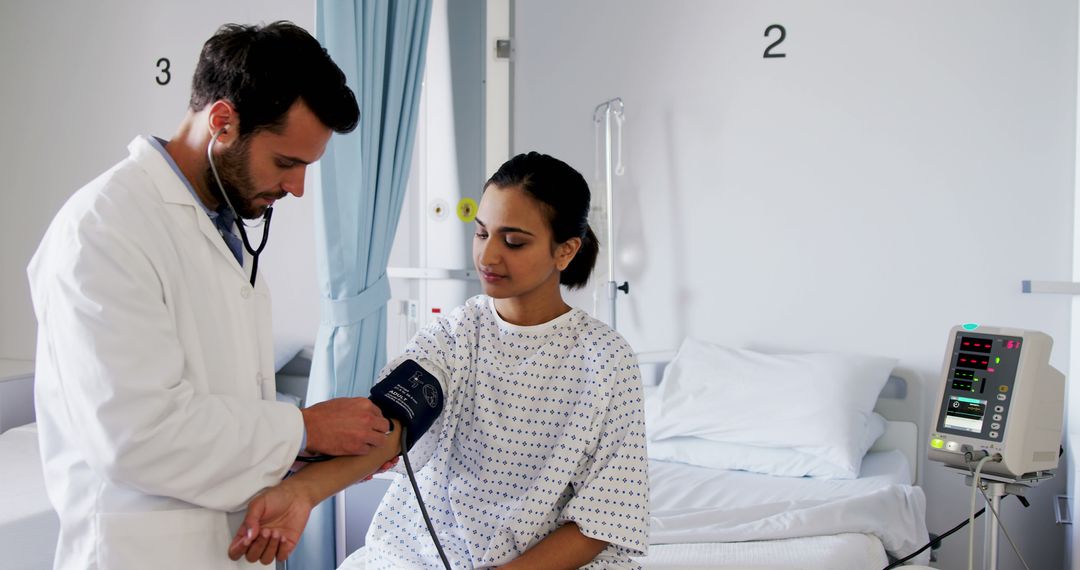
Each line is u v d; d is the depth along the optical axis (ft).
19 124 10.69
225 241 3.62
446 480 3.94
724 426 7.63
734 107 8.71
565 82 9.22
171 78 10.08
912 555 5.50
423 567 3.90
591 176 9.20
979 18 7.94
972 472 4.88
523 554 3.64
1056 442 4.85
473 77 7.92
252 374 3.54
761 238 8.70
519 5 9.28
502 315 3.97
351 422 3.44
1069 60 7.69
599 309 9.12
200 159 3.35
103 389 2.91
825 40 8.42
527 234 3.65
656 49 8.93
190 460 3.04
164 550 3.18
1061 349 7.80
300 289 9.71
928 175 8.16
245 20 9.78
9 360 10.65
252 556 3.22
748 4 8.63
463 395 3.92
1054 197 7.79
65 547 3.31
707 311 8.90
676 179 8.93
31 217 10.75
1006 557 8.02
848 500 5.83
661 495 6.83
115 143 10.37
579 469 3.76
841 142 8.41
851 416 7.32
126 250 3.03
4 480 6.96
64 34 10.45
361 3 6.35
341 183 6.43
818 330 8.56
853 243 8.42
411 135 7.20
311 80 3.19
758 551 5.26
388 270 8.09
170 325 3.12
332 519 6.54
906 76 8.19
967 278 8.09
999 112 7.92
